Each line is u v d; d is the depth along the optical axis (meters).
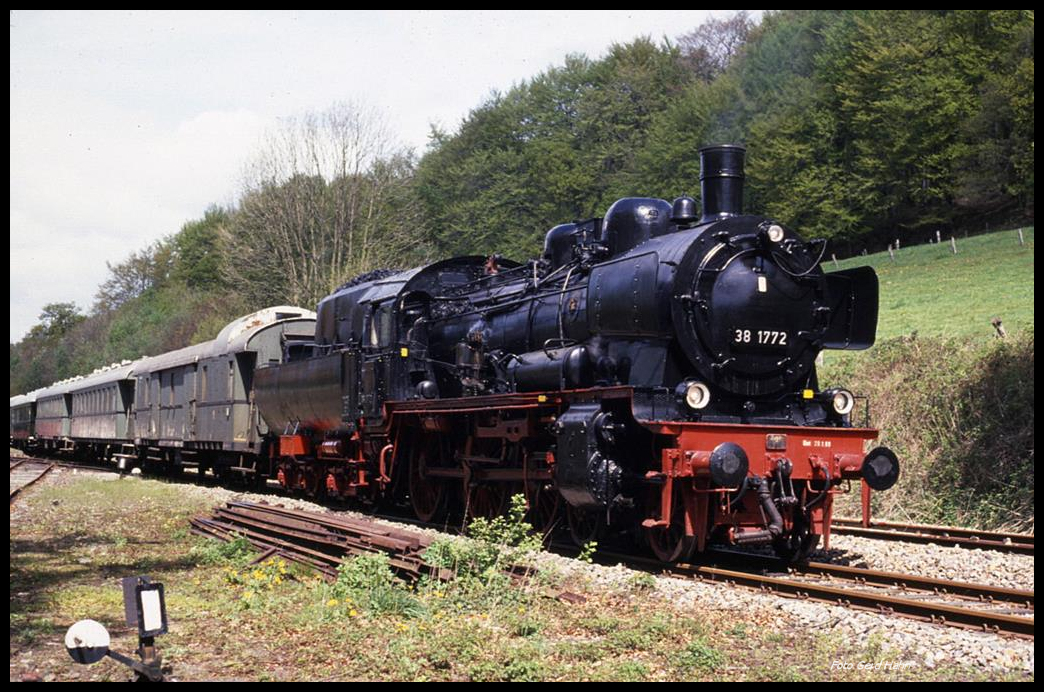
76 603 9.44
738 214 11.90
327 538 11.62
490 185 51.09
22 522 16.25
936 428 16.64
